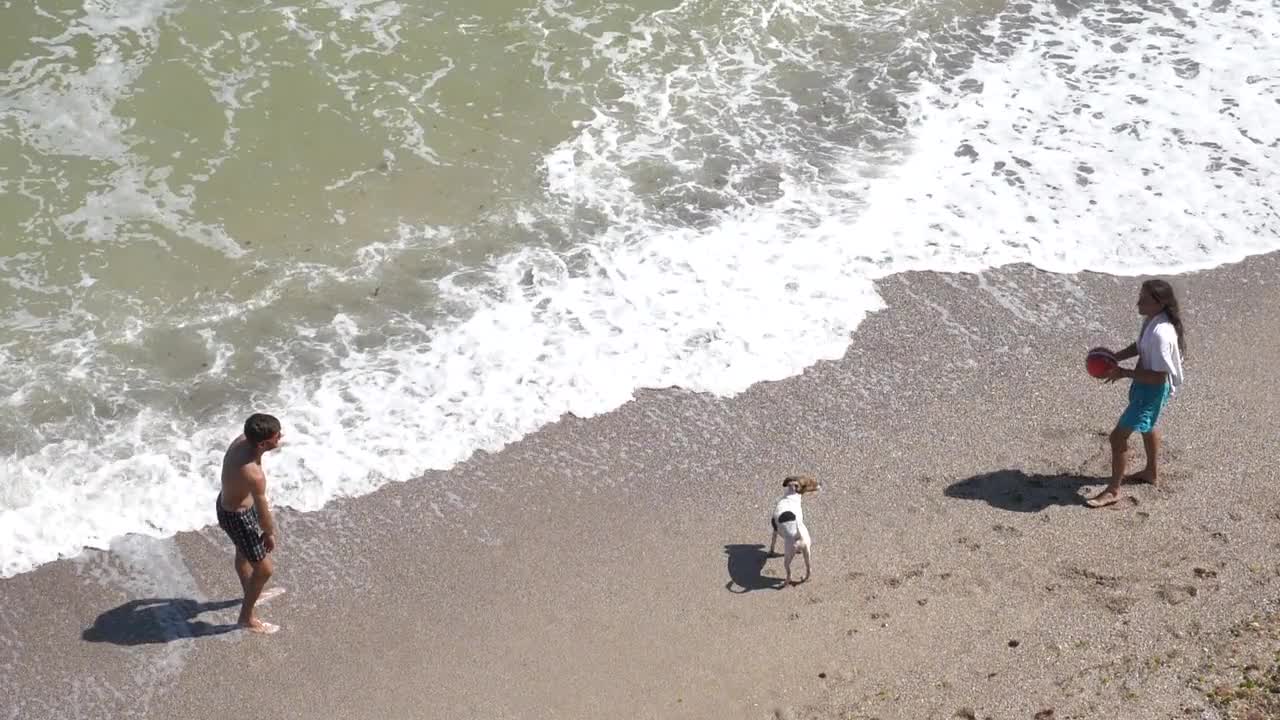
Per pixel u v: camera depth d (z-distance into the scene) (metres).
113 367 28.03
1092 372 23.98
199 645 22.19
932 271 31.08
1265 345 28.92
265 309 29.69
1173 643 21.48
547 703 20.98
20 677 21.64
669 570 23.59
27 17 36.59
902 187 33.84
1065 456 26.05
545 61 37.44
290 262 31.00
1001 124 36.25
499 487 25.50
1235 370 28.12
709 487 25.55
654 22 39.16
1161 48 39.59
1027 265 31.34
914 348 28.97
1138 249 31.92
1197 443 26.09
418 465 25.91
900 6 41.16
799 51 38.91
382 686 21.39
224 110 34.75
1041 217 32.91
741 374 28.19
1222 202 33.50
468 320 29.50
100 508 24.75
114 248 30.92
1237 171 34.56
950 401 27.56
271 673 21.70
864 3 41.19
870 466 25.88
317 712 20.98
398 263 31.09
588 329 29.28
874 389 27.89
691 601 22.88
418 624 22.58
